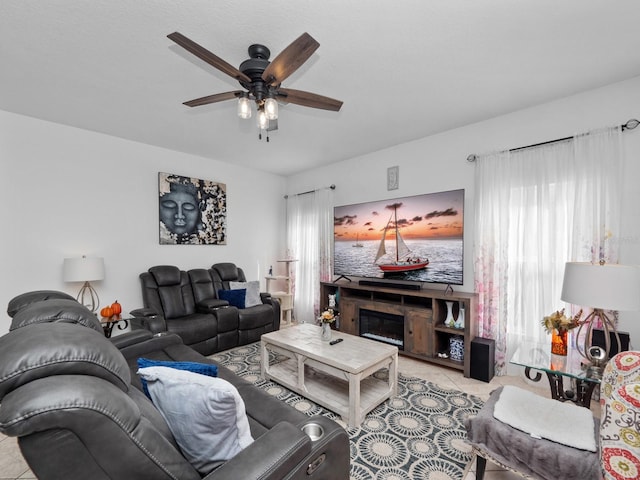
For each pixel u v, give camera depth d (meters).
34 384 0.69
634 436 1.04
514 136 2.95
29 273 3.03
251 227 5.06
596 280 1.69
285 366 2.98
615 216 2.38
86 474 0.72
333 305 4.27
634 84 2.36
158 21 1.72
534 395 1.65
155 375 1.10
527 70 2.25
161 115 3.00
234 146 3.95
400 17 1.70
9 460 1.77
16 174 2.97
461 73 2.29
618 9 1.65
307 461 1.00
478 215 3.12
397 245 3.74
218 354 3.45
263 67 1.78
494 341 2.93
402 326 3.54
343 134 3.53
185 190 4.20
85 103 2.75
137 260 3.77
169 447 0.88
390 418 2.19
